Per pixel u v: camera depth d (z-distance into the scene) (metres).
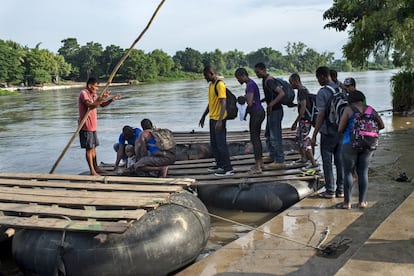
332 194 6.54
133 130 7.98
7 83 86.62
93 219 4.89
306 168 7.71
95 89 7.92
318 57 159.75
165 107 28.83
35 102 40.41
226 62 152.25
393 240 4.35
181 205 5.26
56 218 5.02
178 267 4.90
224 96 7.30
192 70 130.38
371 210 5.91
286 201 6.89
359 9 17.48
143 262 4.60
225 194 7.14
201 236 5.15
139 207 5.07
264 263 4.65
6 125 21.47
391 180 7.33
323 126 6.34
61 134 17.53
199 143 9.66
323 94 6.20
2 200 5.62
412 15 15.52
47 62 94.12
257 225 6.40
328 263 4.55
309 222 5.66
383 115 17.48
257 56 158.88
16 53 87.50
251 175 7.48
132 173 7.54
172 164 7.91
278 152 7.85
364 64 18.38
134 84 91.88
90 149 7.89
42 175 6.82
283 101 7.58
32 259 4.75
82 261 4.55
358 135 5.67
